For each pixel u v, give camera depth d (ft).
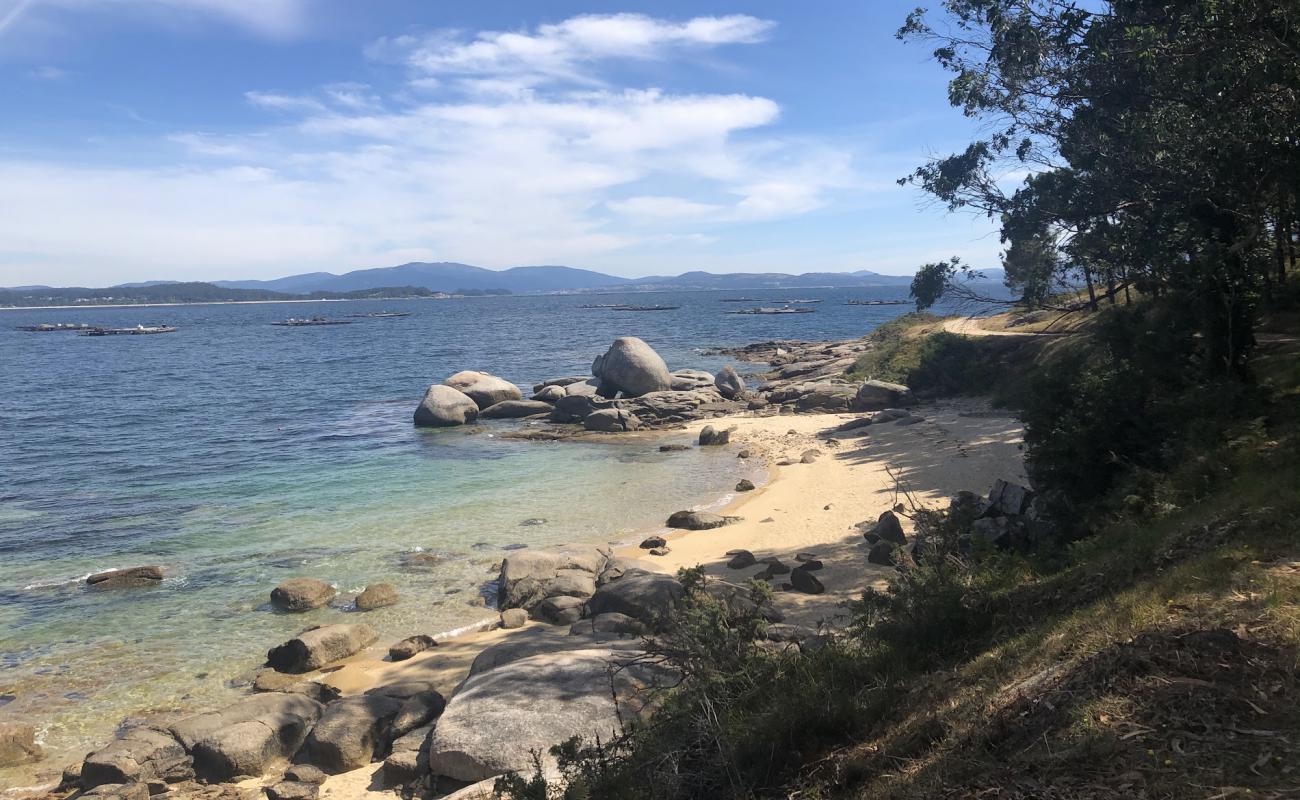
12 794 32.78
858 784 17.17
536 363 241.96
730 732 20.63
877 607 28.63
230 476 93.35
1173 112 48.08
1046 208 58.90
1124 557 27.02
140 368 242.78
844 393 136.05
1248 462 34.76
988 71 59.06
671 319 505.66
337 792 31.89
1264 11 40.55
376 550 64.49
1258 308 49.47
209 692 41.52
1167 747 13.73
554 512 75.72
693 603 29.35
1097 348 67.21
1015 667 20.21
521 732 29.63
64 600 54.19
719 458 99.96
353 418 140.36
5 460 104.53
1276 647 16.35
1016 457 80.33
